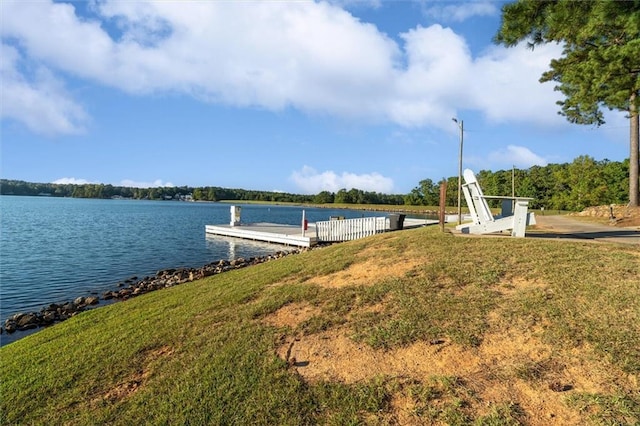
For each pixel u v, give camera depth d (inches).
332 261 316.5
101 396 158.4
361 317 187.3
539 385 122.0
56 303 449.7
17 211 2390.5
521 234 354.6
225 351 174.9
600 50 282.5
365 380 138.8
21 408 158.4
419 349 152.2
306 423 123.2
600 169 1514.5
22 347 243.0
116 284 551.5
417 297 200.2
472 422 111.2
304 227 905.5
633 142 775.1
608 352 131.6
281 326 194.1
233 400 139.3
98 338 225.0
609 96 290.7
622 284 184.9
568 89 443.5
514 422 108.5
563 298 175.9
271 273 317.1
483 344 148.8
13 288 527.8
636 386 115.4
